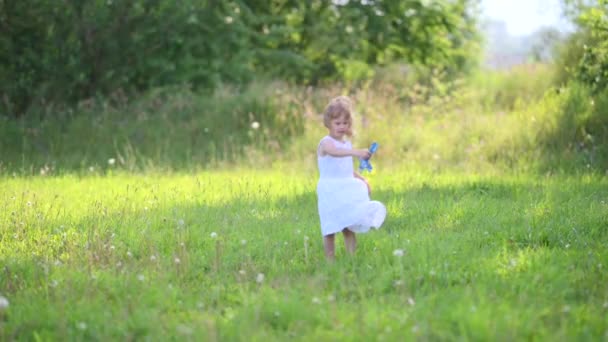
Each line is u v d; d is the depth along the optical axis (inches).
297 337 175.2
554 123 523.2
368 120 572.7
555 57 653.9
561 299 197.3
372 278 223.6
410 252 241.9
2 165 516.4
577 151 493.7
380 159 538.3
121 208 330.3
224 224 298.0
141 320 186.2
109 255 250.8
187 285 223.1
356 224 245.9
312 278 221.8
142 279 213.9
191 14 705.6
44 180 445.7
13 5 639.1
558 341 163.8
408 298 197.0
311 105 631.2
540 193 366.6
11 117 639.8
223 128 611.8
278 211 330.6
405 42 863.7
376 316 180.4
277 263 245.8
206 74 721.6
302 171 496.4
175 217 315.0
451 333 171.6
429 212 321.4
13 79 654.5
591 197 350.6
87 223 301.7
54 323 187.2
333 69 876.6
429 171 474.0
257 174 478.3
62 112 637.9
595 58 482.0
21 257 253.8
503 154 504.7
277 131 595.8
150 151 566.3
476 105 681.0
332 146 249.6
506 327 170.4
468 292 193.3
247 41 786.2
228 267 244.7
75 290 211.9
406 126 593.3
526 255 239.3
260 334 174.4
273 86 700.7
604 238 266.4
